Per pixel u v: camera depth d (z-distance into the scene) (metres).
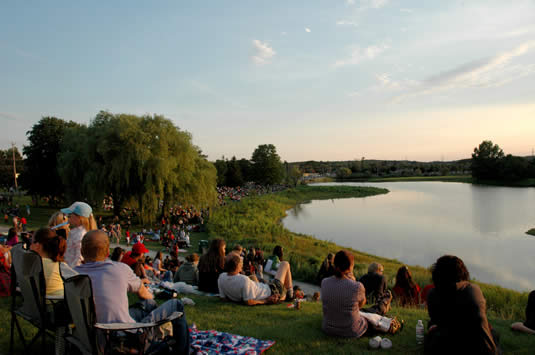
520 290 21.84
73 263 5.86
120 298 3.83
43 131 50.59
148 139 38.50
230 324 6.29
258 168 136.50
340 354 4.93
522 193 99.38
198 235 38.47
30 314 4.35
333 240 38.94
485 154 153.50
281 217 59.81
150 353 3.81
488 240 38.38
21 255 4.23
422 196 96.88
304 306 8.18
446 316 4.38
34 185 51.06
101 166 37.84
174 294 4.76
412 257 30.98
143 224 39.94
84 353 3.57
